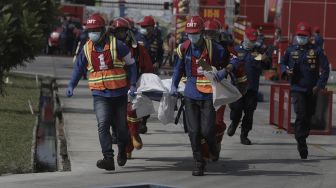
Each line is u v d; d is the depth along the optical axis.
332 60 61.19
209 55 18.19
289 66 20.84
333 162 20.86
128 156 20.30
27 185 16.66
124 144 18.84
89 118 29.59
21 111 30.59
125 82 18.23
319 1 61.50
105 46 17.97
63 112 31.58
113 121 18.44
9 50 26.59
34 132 24.94
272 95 29.73
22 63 28.44
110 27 20.27
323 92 27.12
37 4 29.09
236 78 19.89
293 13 61.91
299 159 21.25
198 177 18.06
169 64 64.81
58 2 32.28
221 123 19.91
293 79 20.81
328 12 61.56
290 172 19.06
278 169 19.50
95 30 17.81
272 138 25.72
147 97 19.83
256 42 23.73
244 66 22.45
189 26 17.95
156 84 19.66
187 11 56.75
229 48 19.17
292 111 27.81
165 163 19.91
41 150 22.17
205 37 19.02
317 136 26.84
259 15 79.62
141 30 24.28
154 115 30.98
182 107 19.38
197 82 18.06
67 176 17.84
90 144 22.80
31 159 20.02
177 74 18.52
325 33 61.31
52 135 25.33
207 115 18.05
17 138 23.39
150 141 23.86
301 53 20.62
